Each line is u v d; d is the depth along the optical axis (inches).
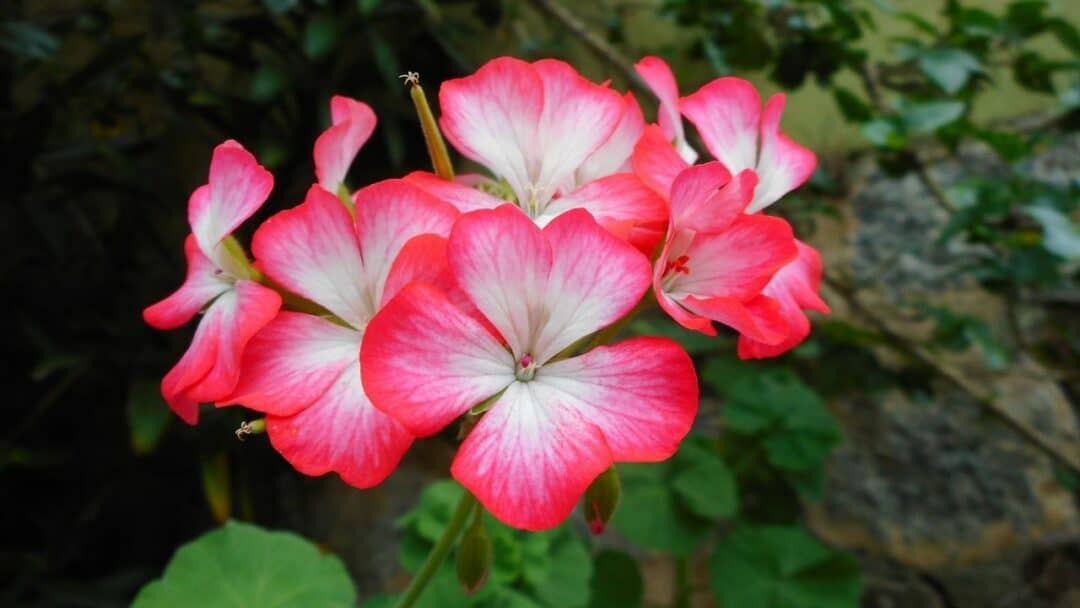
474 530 8.5
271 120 21.6
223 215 7.8
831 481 19.2
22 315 19.9
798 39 17.9
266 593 10.0
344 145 8.5
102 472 20.8
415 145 22.2
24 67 21.4
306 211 7.5
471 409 7.2
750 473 17.8
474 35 22.7
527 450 6.9
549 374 7.4
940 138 15.5
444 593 11.4
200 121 23.4
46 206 20.6
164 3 20.2
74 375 19.7
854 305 18.0
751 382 17.4
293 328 7.6
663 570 19.1
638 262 7.3
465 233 7.1
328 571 10.2
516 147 8.3
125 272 22.3
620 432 7.1
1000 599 17.8
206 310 8.4
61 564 19.6
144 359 20.3
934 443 18.9
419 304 7.0
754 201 9.0
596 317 7.4
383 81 21.7
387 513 20.1
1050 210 13.4
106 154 21.3
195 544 10.2
